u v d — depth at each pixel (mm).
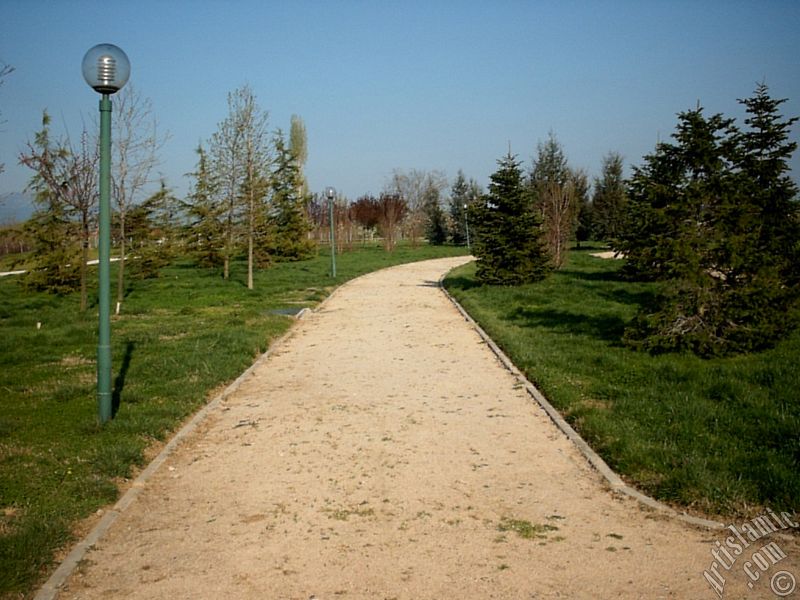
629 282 22156
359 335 13961
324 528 4895
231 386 9453
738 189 9797
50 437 6938
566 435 7020
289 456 6535
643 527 4820
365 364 10961
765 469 5441
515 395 8758
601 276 24688
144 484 5840
